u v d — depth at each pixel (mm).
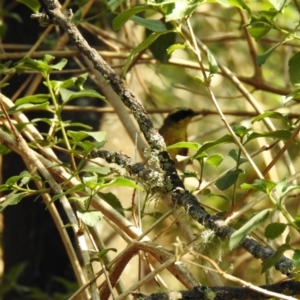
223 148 11984
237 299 3809
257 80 8500
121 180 4059
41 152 5621
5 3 9383
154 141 4629
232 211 4363
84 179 4121
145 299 3697
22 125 5195
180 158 4609
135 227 4867
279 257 3598
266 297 3846
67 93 5055
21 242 8891
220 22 12172
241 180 10062
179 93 12695
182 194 4387
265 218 3430
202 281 8211
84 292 4887
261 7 9359
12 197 4578
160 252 4289
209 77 4258
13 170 8773
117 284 4926
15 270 7965
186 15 4188
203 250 4113
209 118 12703
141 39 10664
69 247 5051
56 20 5059
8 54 7191
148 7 4418
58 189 4750
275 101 10789
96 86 8594
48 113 8312
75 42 4941
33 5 5969
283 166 10180
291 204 10180
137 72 9930
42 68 5094
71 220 4547
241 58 12500
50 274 8844
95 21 9211
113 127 8516
